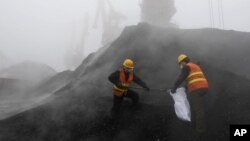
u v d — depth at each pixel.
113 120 6.68
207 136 6.02
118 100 6.43
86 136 6.58
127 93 6.65
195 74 5.86
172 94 6.22
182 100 6.11
